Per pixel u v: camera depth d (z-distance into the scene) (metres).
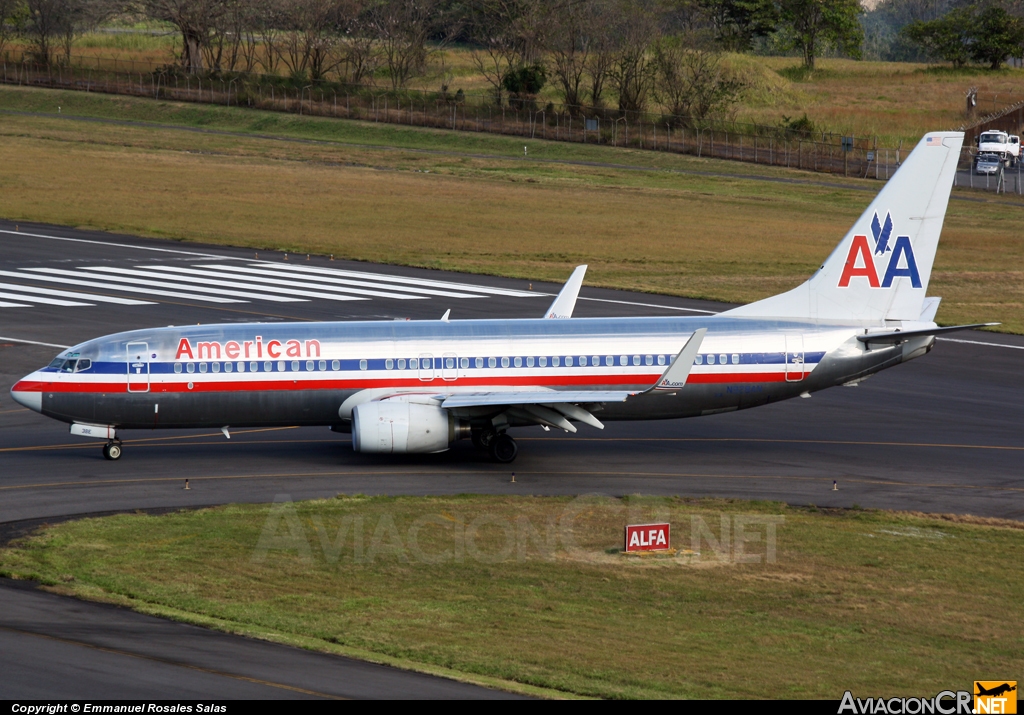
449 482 68.50
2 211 173.12
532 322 75.75
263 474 69.69
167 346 72.00
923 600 50.53
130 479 68.00
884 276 77.50
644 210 198.12
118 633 42.50
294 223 174.88
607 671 40.91
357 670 39.56
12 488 65.38
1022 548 58.38
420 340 73.69
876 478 71.44
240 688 36.72
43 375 70.88
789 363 75.62
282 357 72.38
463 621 45.94
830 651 44.22
